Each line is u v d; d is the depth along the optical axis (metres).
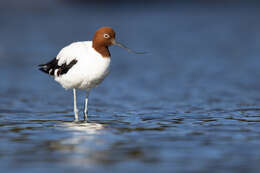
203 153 8.41
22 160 7.98
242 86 18.39
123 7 61.59
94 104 14.86
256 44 32.81
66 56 12.16
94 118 12.16
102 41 11.85
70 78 12.09
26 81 20.03
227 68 23.28
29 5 56.06
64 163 7.81
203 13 56.09
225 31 40.91
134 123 11.33
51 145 8.98
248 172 7.37
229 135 9.86
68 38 35.19
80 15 51.75
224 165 7.71
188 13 56.06
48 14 52.06
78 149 8.68
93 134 9.99
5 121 11.53
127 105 14.62
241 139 9.49
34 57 26.81
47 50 29.45
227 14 54.84
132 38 36.12
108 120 11.83
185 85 18.89
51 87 18.59
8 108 13.80
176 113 12.85
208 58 26.91
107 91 17.67
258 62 25.05
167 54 28.75
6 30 39.31
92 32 38.84
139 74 21.94
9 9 54.16
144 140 9.40
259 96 16.12
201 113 12.80
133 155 8.29
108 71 12.16
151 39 35.78
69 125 11.09
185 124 11.13
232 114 12.56
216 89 17.80
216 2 68.44
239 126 10.83
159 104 14.73
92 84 12.24
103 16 51.34
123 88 18.38
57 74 12.39
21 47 30.55
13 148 8.75
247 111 13.08
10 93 17.05
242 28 42.75
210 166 7.66
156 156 8.23
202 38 36.59
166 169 7.51
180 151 8.55
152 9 60.06
